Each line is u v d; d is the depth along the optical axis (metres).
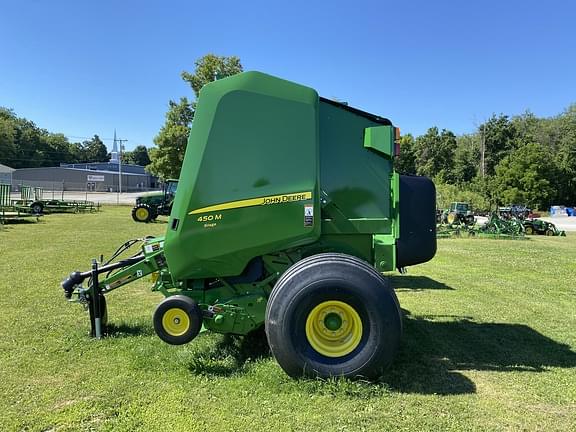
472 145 72.19
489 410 3.28
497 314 6.10
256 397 3.40
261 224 3.92
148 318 5.51
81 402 3.33
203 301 4.26
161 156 33.97
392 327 3.52
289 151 3.94
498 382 3.78
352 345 3.59
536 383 3.78
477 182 60.72
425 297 7.13
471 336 5.05
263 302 4.04
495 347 4.68
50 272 8.42
